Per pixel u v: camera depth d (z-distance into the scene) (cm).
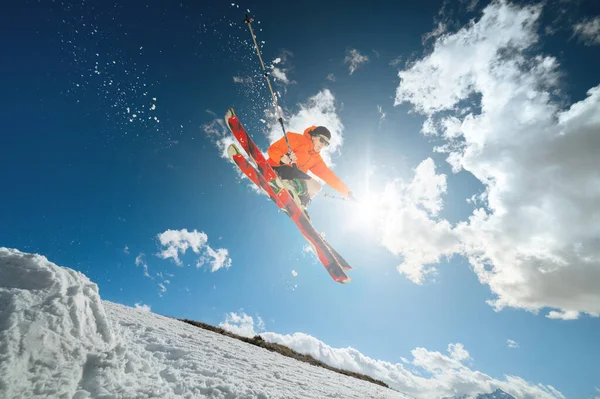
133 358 272
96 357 234
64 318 233
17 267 255
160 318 812
